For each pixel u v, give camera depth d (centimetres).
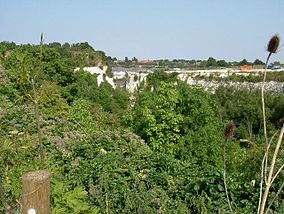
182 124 2283
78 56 7075
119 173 740
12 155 485
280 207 585
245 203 631
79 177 693
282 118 227
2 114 956
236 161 1121
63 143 909
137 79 9412
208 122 2245
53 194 280
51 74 2984
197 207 607
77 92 3177
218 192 661
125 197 587
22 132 851
